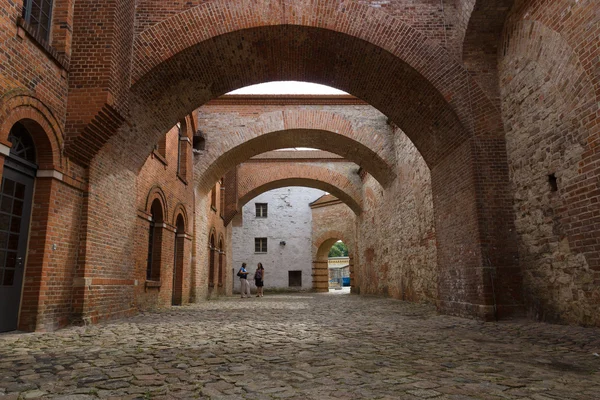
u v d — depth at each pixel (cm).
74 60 828
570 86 742
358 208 2869
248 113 2017
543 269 838
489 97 998
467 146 994
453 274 1077
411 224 1708
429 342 627
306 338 668
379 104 1256
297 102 2033
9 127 635
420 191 1579
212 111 2012
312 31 1047
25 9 730
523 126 902
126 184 1047
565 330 703
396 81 1116
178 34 1009
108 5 858
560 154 777
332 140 2086
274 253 3691
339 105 2033
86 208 847
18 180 706
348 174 2845
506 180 962
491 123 988
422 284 1557
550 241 813
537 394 339
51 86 755
